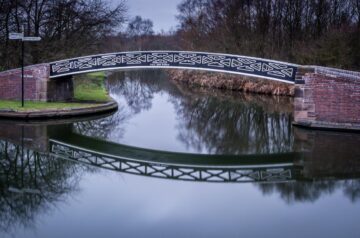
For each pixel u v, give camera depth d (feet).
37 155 54.24
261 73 70.23
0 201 37.37
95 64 78.02
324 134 63.41
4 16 100.68
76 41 105.29
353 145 56.95
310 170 47.34
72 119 74.64
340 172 46.39
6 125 67.72
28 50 102.17
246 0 149.79
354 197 38.73
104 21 104.99
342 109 63.82
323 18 133.49
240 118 85.92
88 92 103.86
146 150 59.98
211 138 67.72
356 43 100.89
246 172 48.32
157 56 75.46
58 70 79.77
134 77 207.51
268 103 106.22
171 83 172.45
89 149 59.26
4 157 52.65
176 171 48.73
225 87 144.56
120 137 67.67
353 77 62.69
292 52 125.08
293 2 137.18
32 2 100.58
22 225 32.01
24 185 42.47
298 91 67.10
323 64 104.42
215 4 170.19
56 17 103.96
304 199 38.19
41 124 69.51
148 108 99.91
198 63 73.67
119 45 209.97
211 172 48.29
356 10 128.16
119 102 109.29
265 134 69.97
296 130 66.13
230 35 149.07
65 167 49.47
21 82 79.36
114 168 49.57
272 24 142.31
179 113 92.89
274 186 42.60
